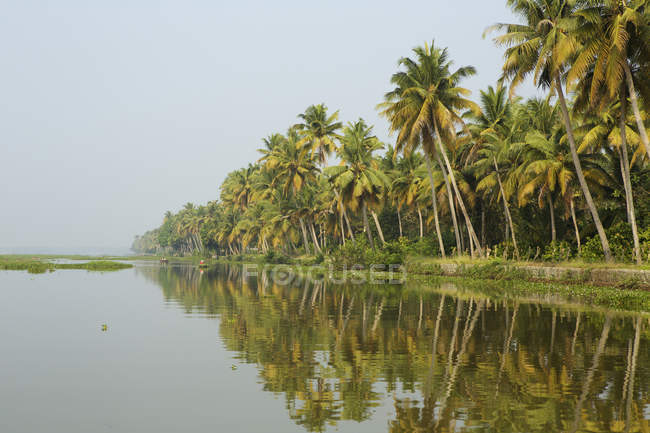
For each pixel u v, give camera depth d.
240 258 107.81
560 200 37.50
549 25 26.66
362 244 52.34
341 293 27.88
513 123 36.84
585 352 11.86
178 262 113.06
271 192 74.75
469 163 43.59
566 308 20.20
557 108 36.62
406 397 8.50
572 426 7.03
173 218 194.25
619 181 34.06
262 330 15.54
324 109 55.44
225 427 7.26
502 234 46.09
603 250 29.19
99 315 19.39
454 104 37.06
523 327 15.57
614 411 7.64
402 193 53.16
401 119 37.06
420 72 37.34
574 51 23.41
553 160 31.70
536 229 39.12
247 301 24.17
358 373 10.12
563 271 28.88
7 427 7.30
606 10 23.59
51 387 9.40
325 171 49.69
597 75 22.56
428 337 14.07
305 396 8.66
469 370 10.24
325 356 11.75
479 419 7.37
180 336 14.59
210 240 133.38
